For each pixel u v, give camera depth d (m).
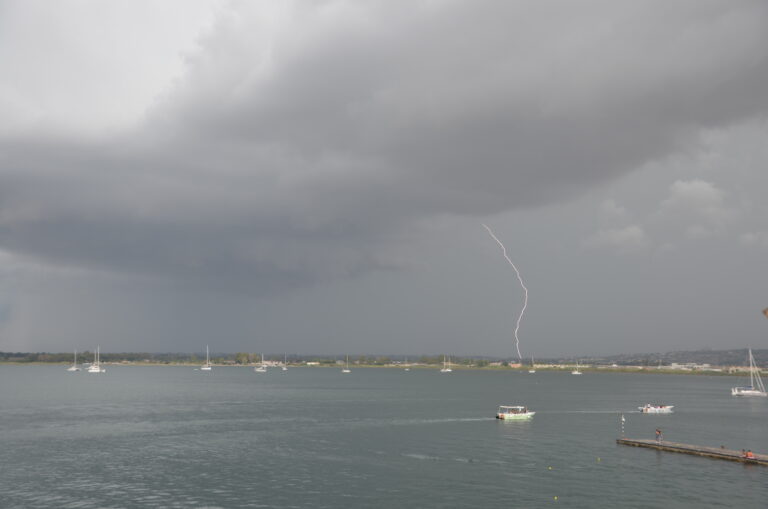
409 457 128.38
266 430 168.62
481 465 120.19
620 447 141.00
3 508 90.19
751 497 96.50
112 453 131.12
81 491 99.44
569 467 118.12
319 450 136.38
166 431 165.12
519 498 96.44
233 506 92.06
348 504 93.25
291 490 100.81
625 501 94.75
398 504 93.31
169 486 102.94
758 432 171.75
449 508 91.38
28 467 116.62
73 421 186.25
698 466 118.56
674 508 91.25
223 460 124.38
